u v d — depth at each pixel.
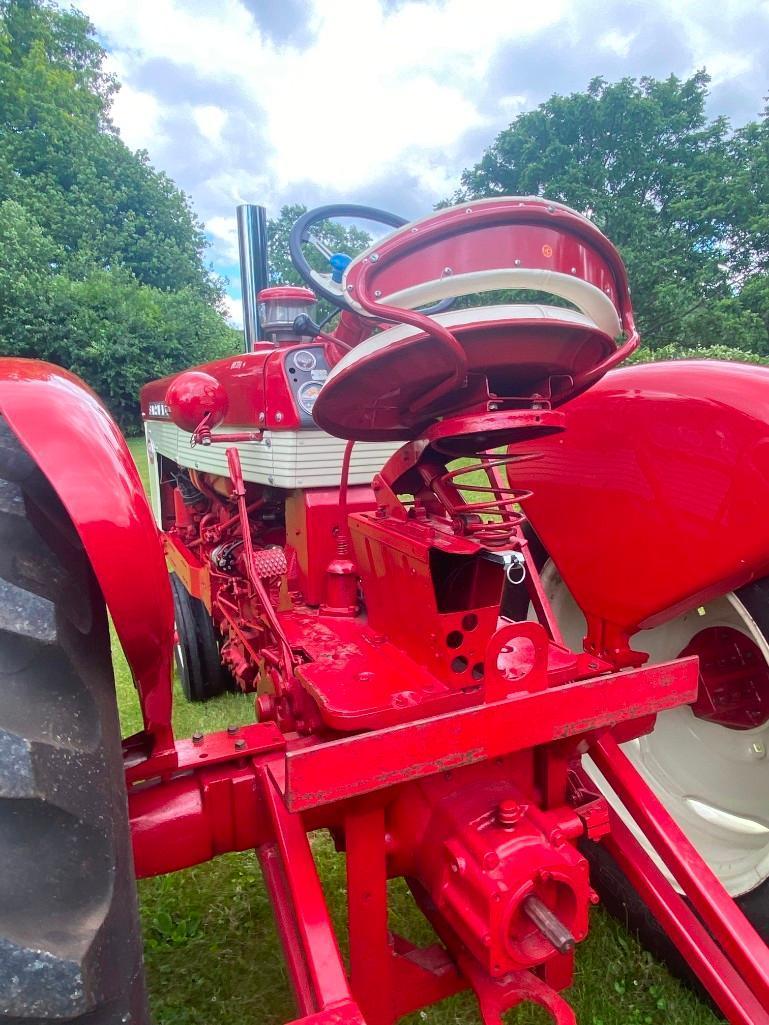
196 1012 1.66
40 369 1.19
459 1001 1.69
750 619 1.58
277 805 1.24
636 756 1.98
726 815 1.77
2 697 0.86
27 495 1.09
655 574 1.62
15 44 34.56
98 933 0.80
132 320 20.80
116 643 4.21
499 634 1.23
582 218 1.11
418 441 1.53
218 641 3.45
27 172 29.83
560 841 1.24
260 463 2.28
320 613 1.97
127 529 1.06
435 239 1.08
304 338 2.75
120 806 0.95
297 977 1.13
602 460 1.71
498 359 1.18
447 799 1.31
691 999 1.67
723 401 1.44
